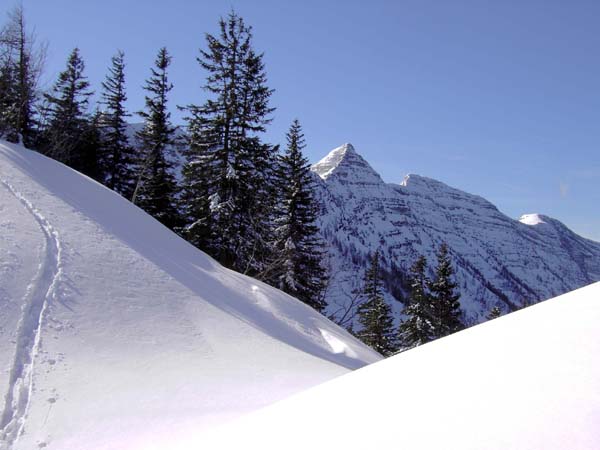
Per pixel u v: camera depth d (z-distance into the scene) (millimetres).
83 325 5316
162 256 8781
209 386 4664
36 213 7535
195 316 6758
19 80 20641
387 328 32438
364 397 2488
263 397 4500
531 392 1848
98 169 28875
